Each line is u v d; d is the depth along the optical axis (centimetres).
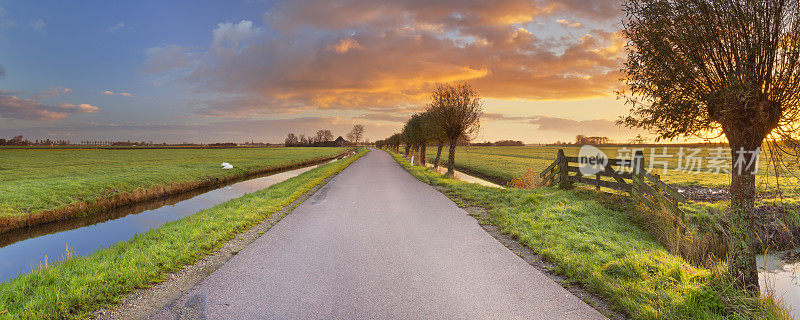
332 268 523
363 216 920
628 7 443
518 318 369
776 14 377
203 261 561
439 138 2716
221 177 2555
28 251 864
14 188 1480
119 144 14450
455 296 424
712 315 372
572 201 971
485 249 623
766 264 691
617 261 525
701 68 414
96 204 1418
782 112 396
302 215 941
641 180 879
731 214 438
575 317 373
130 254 577
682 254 653
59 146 10431
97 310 393
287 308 391
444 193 1370
